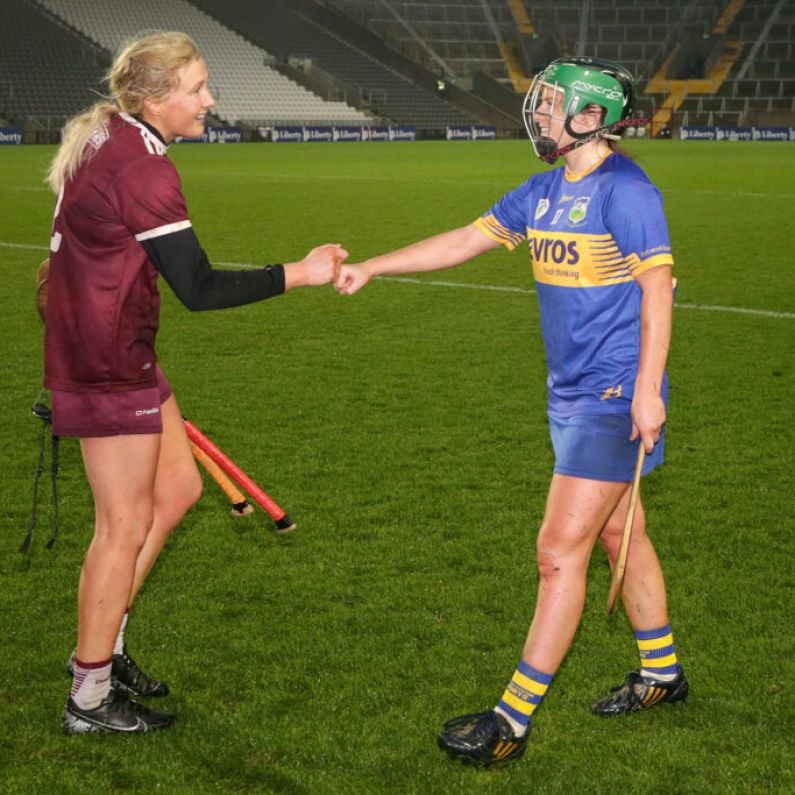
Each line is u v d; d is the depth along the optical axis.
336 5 57.88
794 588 4.14
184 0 53.41
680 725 3.19
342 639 3.73
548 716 3.24
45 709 3.28
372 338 8.83
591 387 3.02
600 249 2.95
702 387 7.26
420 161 32.62
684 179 25.53
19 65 44.66
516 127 53.69
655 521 4.85
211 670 3.53
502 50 59.03
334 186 23.53
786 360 8.02
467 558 4.45
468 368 7.82
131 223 2.88
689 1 59.09
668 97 57.22
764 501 5.11
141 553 3.39
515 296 10.73
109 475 3.08
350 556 4.48
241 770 2.95
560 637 2.96
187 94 2.99
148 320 3.03
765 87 57.19
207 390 7.22
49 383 3.04
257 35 54.09
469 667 3.52
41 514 4.96
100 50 47.12
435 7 59.28
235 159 33.72
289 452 5.90
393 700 3.32
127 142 2.92
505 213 3.28
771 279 11.52
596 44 59.31
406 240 14.79
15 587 4.18
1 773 2.94
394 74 55.22
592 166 3.00
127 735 3.14
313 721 3.20
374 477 5.48
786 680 3.43
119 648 3.33
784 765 2.95
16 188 22.34
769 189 22.78
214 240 14.81
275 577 4.27
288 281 3.16
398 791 2.85
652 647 3.25
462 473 5.54
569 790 2.85
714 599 4.04
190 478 3.43
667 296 2.86
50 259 3.04
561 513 2.98
